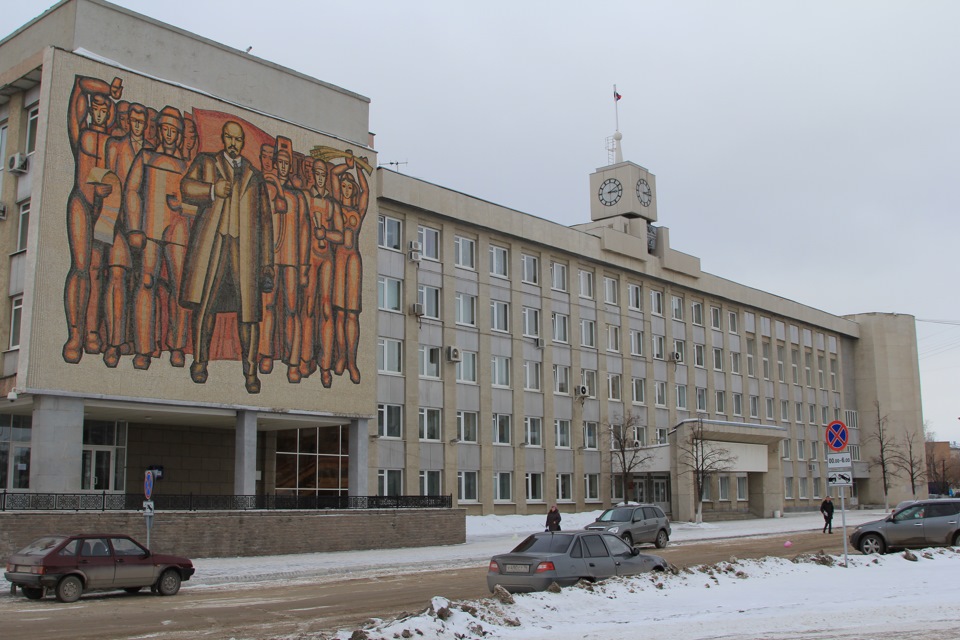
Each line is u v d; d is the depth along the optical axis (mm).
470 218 45719
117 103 30969
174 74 33625
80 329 29125
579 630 12875
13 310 30156
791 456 70000
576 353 51750
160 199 31594
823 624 13195
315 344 35875
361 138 40250
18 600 18609
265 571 23781
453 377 43906
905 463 78188
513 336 47906
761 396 67750
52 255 28812
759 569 19969
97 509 26656
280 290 34875
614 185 58469
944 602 15227
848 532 40406
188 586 21406
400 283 42375
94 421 33938
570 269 52312
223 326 32875
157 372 30812
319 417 35906
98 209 30016
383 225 41875
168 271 31500
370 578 23125
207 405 32000
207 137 33250
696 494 51656
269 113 36594
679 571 18984
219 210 33219
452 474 43188
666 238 59562
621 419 54125
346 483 40938
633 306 57188
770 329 70312
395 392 41125
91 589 18484
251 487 33219
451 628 12492
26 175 30562
